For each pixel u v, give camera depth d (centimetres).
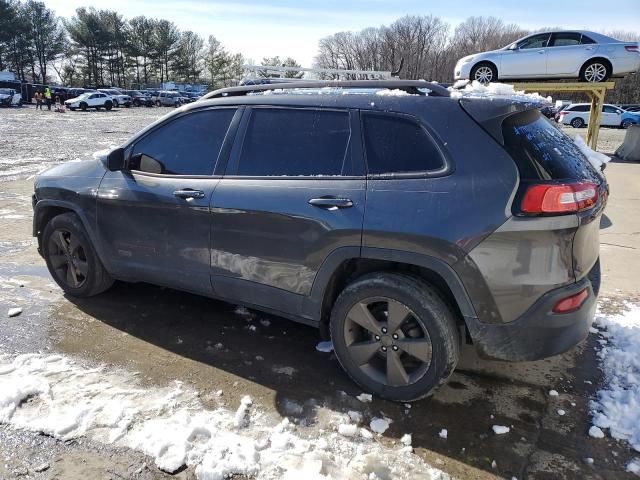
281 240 312
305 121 317
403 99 293
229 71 9488
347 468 246
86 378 314
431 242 266
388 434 272
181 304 432
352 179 292
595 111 1483
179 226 354
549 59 1396
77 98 4719
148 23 8888
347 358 307
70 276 433
